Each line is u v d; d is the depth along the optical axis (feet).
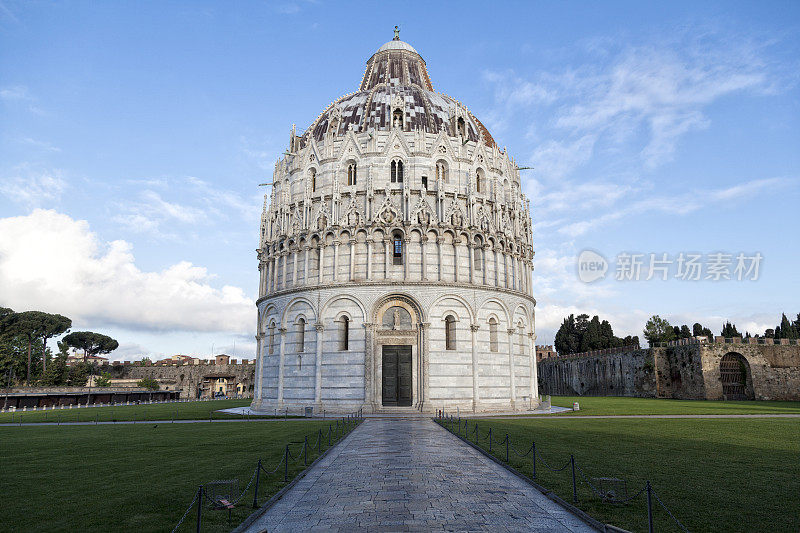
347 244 205.26
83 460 88.89
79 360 613.11
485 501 60.08
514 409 207.21
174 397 422.00
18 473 76.95
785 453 90.38
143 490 64.44
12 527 49.62
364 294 197.36
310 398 196.13
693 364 307.78
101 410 248.11
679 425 139.64
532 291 245.04
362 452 95.45
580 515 53.52
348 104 244.42
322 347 197.88
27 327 443.73
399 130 216.13
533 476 71.15
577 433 120.37
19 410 277.23
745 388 298.56
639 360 346.54
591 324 508.53
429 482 69.92
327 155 218.18
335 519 53.11
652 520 46.88
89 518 52.37
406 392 194.18
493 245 217.56
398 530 49.42
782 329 455.22
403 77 279.28
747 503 57.21
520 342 222.69
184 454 93.97
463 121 236.22
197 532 46.03
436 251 204.64
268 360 218.59
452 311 199.93
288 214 224.12
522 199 254.68
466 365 198.29
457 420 155.02
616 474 72.08
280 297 215.51
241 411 219.41
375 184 210.79
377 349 195.42
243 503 58.59
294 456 89.51
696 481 67.82
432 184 211.82
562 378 466.29
